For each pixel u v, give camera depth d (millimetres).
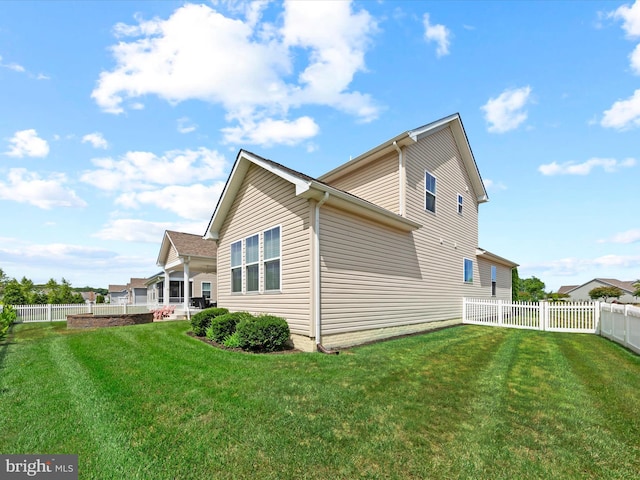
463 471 2740
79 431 3377
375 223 9203
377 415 3758
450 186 13938
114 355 6758
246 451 3004
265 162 8508
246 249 10219
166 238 19062
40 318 16906
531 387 4848
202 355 6688
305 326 7332
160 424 3529
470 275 15516
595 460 2924
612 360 6684
